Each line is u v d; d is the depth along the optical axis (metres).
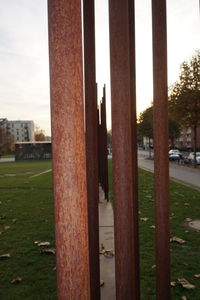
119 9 1.74
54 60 1.03
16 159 50.84
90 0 2.27
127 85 1.75
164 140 2.05
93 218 2.24
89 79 2.29
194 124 25.73
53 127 1.03
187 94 24.39
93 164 2.26
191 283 3.83
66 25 1.02
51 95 1.04
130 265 1.71
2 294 3.70
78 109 1.03
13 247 5.41
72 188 0.99
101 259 4.50
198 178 17.00
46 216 7.84
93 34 2.30
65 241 0.97
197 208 8.34
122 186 1.72
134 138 2.29
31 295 3.66
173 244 5.33
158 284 2.07
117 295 1.73
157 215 2.05
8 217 7.87
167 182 2.04
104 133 9.55
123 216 1.71
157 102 2.06
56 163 1.01
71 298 0.96
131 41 2.28
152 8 2.09
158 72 2.06
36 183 15.95
